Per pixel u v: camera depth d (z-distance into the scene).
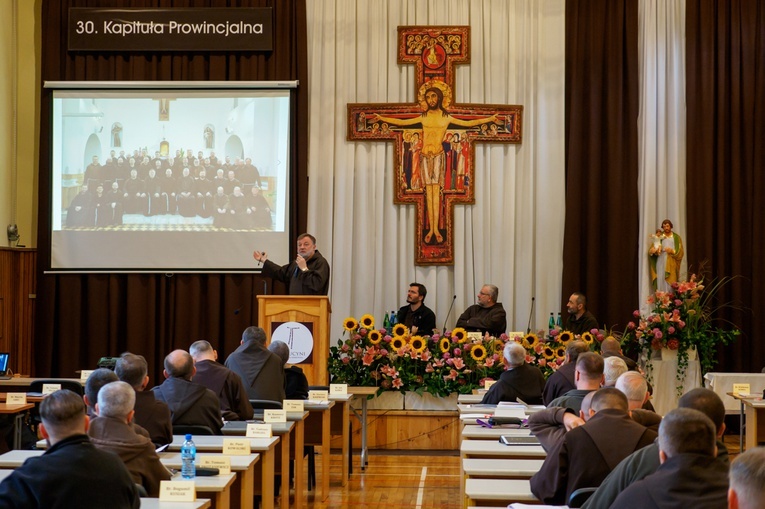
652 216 11.19
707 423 2.94
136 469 3.90
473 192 11.38
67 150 11.43
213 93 11.45
